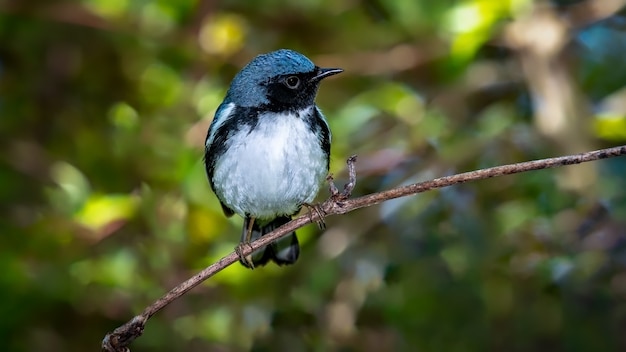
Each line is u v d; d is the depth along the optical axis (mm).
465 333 11617
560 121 12102
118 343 7184
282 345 11422
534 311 11609
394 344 12086
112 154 13008
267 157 9336
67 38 14039
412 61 13227
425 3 11945
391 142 12578
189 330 11898
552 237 11594
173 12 12797
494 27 11906
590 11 12852
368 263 11945
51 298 11930
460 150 12023
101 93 14234
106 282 11758
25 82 14336
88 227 11977
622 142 12617
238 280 11633
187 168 12102
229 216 10711
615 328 11586
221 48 13188
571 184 11922
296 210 9898
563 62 12414
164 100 13102
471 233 11344
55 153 13781
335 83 13703
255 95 9484
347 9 13703
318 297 11711
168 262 12008
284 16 13844
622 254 11570
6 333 12242
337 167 12141
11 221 12891
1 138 13680
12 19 13781
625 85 13898
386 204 12133
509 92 13953
